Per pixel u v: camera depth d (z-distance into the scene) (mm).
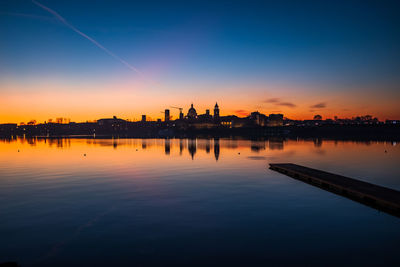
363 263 10648
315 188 23594
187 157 49594
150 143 102062
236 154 55062
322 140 125625
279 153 57219
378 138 148875
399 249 11812
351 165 37906
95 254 11445
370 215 16219
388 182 25703
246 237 13117
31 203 19000
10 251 11750
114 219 15688
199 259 11008
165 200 19766
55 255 11367
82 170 34438
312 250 11750
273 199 19938
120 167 37000
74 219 15695
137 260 10938
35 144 100188
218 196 20922
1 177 29516
